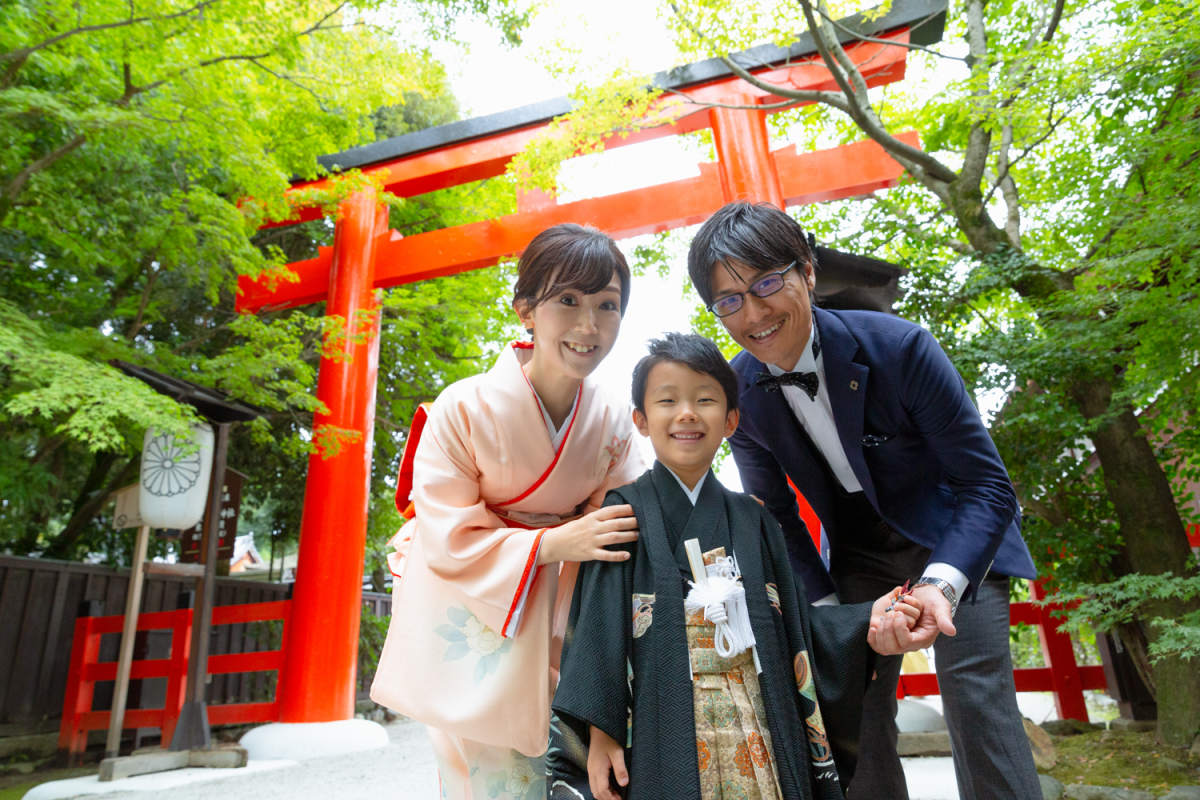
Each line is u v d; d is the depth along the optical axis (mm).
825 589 2297
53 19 4836
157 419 4680
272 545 10305
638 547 1677
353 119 7047
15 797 4953
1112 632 5301
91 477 8109
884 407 2008
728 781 1451
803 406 2191
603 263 1880
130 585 6035
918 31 6270
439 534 1925
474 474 2029
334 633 6805
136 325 6941
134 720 6172
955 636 2057
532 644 1881
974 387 4793
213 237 6121
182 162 6680
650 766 1408
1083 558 5117
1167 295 4035
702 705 1508
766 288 1853
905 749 4676
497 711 1848
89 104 5102
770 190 6250
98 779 5168
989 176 7473
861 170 6422
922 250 6012
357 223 7984
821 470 2291
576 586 1725
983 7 6387
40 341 5066
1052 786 3740
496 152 7629
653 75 6598
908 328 2010
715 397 1762
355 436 6918
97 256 5828
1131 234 4309
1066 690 5664
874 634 1573
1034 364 4637
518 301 2004
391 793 4594
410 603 2053
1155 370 4082
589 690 1484
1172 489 5508
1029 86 4500
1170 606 4500
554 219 7426
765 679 1511
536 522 2131
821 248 2531
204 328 8766
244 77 6113
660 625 1532
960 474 1945
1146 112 4875
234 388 6441
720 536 1688
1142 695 5441
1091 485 5523
